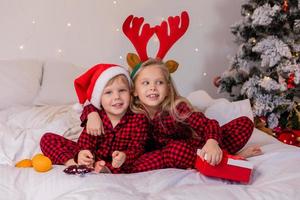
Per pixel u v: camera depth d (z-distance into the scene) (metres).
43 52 2.47
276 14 2.10
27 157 1.40
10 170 1.10
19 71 2.12
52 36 2.47
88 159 1.19
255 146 1.44
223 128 1.41
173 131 1.40
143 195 0.99
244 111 1.74
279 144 1.48
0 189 0.98
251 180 1.17
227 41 2.76
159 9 2.62
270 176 1.16
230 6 2.73
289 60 2.15
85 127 1.36
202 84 2.78
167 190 1.00
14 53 2.44
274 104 2.20
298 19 2.14
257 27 2.19
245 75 2.34
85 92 1.38
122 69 1.33
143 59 1.45
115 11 2.54
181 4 2.66
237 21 2.53
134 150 1.33
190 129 1.41
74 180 1.02
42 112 1.75
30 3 2.41
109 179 1.04
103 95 1.32
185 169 1.30
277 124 2.22
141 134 1.35
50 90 2.09
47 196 0.99
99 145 1.34
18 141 1.46
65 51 2.51
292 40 2.22
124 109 1.32
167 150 1.31
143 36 1.46
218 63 2.77
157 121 1.39
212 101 1.84
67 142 1.37
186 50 2.72
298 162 1.22
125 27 1.44
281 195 0.99
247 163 1.14
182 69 2.73
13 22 2.41
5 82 2.04
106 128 1.33
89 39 2.53
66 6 2.47
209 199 0.93
